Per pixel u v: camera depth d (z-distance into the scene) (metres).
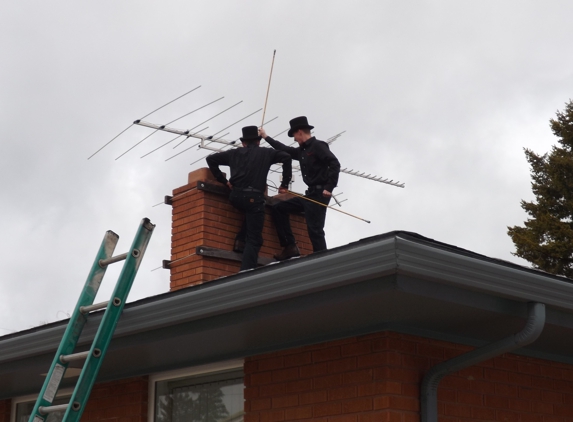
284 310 5.29
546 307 5.37
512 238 30.67
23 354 6.71
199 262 9.37
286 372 6.35
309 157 8.84
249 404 6.54
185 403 7.41
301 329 5.85
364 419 5.72
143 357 6.92
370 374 5.75
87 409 8.08
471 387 6.25
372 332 5.78
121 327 5.99
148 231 6.03
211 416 7.15
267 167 9.14
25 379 7.83
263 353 6.55
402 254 4.52
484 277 4.89
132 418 7.64
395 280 4.66
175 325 5.98
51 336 6.48
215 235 9.55
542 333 6.00
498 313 5.29
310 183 8.84
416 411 5.73
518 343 5.29
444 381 6.10
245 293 5.25
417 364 5.84
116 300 5.78
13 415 9.05
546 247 29.20
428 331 5.91
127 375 7.70
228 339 6.16
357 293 4.86
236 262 9.66
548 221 29.86
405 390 5.71
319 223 8.75
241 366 6.98
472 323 5.65
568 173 31.31
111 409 7.87
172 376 7.52
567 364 7.05
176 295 5.65
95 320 6.12
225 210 9.73
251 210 9.03
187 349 6.54
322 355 6.12
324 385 6.05
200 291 5.50
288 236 9.87
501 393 6.44
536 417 6.63
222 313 5.54
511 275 5.02
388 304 5.11
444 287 4.95
